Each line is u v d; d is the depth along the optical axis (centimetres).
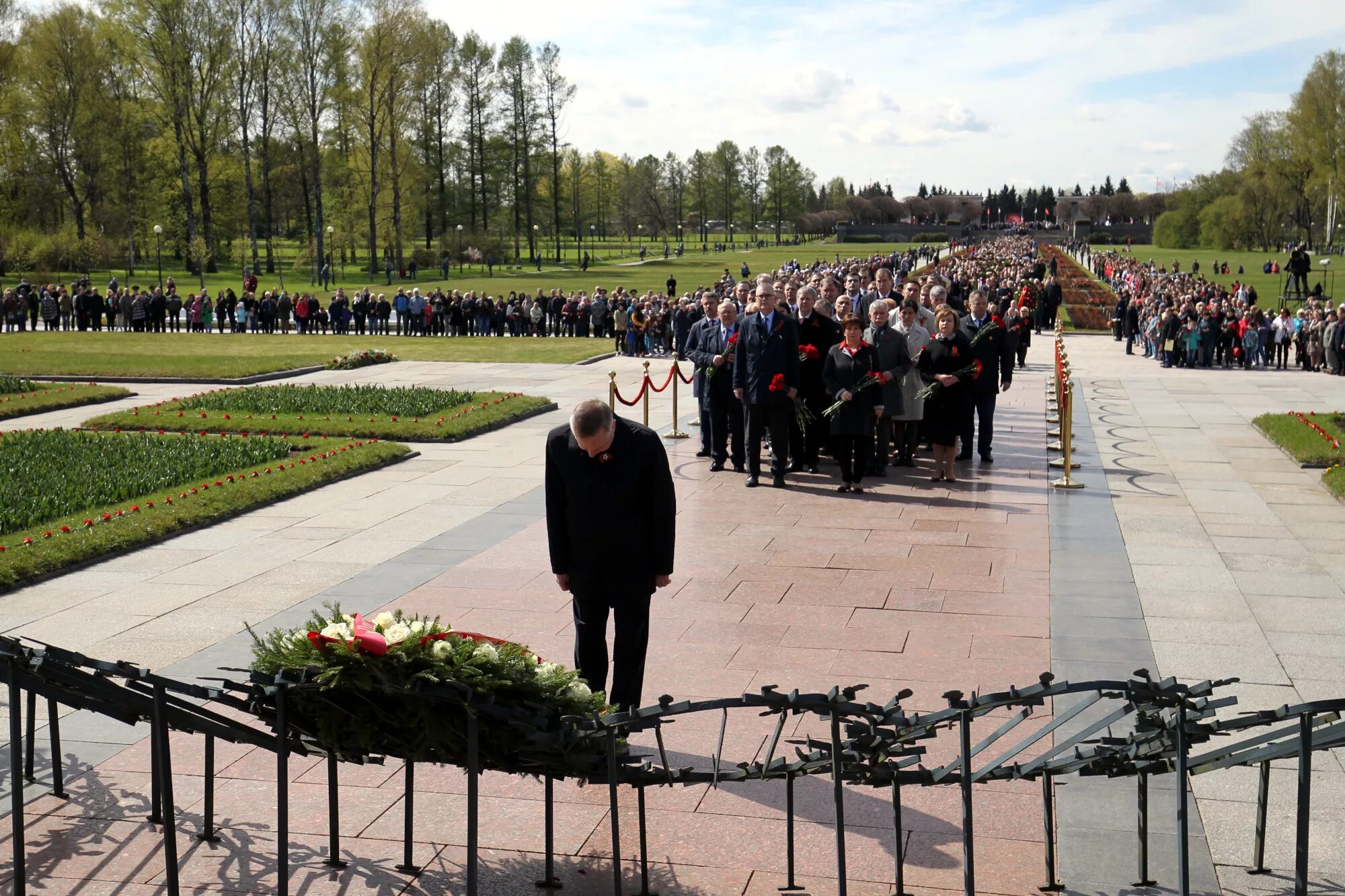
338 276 8025
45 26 7475
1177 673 774
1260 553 1105
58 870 521
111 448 1677
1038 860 527
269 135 8250
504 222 10750
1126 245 14038
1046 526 1223
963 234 17938
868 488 1436
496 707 451
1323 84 9662
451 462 1642
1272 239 11706
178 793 600
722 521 1245
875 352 1374
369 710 473
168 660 805
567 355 3500
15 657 476
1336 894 494
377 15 7362
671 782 486
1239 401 2370
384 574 1037
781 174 16412
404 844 541
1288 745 450
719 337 1584
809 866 524
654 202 15375
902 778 475
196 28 6975
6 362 3122
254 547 1141
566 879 516
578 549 627
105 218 7956
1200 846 538
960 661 800
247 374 2844
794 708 438
